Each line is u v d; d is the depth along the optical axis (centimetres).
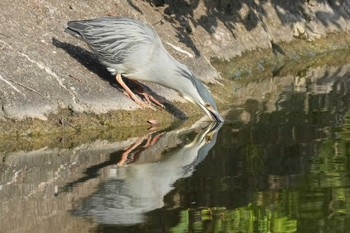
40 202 1034
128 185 1094
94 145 1311
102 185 1098
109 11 1734
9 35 1473
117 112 1426
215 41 1950
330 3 2467
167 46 1742
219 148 1271
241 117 1485
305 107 1564
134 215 981
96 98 1431
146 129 1410
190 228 947
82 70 1479
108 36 1418
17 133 1340
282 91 1744
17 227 948
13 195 1062
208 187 1077
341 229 933
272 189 1066
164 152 1261
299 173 1136
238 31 2061
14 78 1395
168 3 1917
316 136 1329
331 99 1641
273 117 1479
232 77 1908
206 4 2014
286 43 2219
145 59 1416
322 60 2203
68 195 1059
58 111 1388
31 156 1248
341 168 1154
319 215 977
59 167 1187
